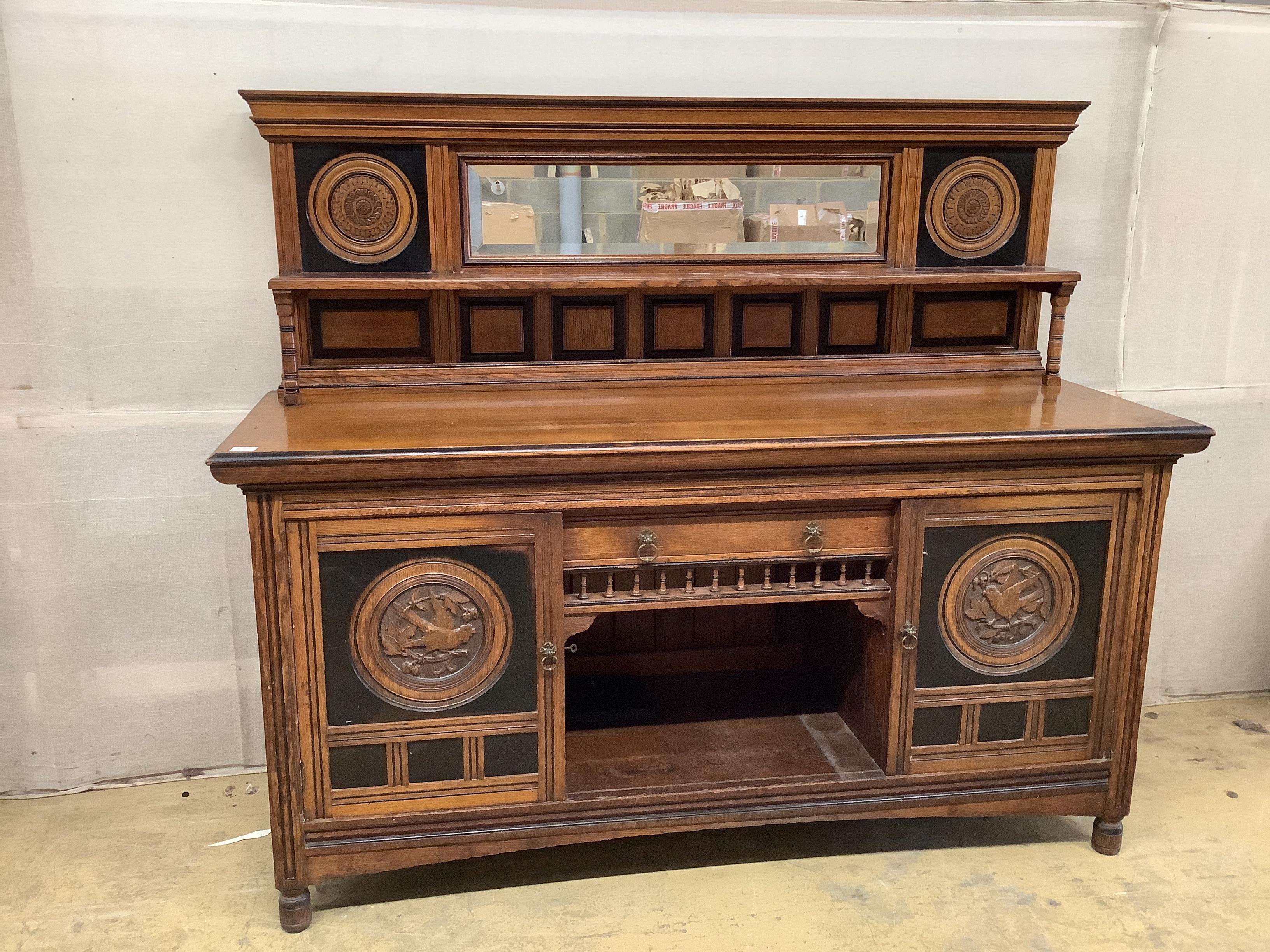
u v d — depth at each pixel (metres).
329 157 2.01
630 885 2.00
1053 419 1.90
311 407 1.99
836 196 2.20
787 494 1.80
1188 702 2.77
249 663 2.36
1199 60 2.37
